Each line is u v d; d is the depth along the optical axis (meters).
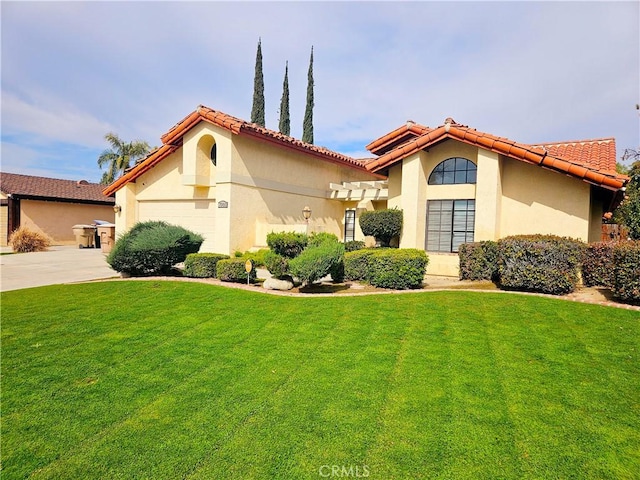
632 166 19.09
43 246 27.17
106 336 7.57
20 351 6.87
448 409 4.67
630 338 6.48
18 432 4.52
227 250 16.39
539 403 4.73
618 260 8.46
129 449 4.16
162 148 18.88
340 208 23.70
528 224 12.77
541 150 11.86
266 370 5.91
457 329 7.23
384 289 11.05
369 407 4.80
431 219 14.62
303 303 9.44
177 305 9.59
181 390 5.41
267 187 18.23
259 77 36.94
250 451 4.06
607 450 3.89
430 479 3.60
